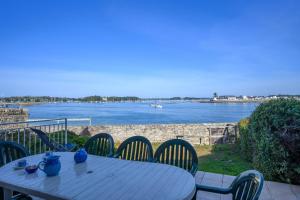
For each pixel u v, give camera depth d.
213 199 3.38
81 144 6.74
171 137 11.41
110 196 1.60
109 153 3.34
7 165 2.38
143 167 2.30
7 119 13.98
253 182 1.56
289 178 4.19
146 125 11.70
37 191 1.71
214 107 86.56
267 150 4.38
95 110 69.94
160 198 1.57
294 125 4.04
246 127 6.44
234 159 6.57
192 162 2.89
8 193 2.27
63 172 2.13
